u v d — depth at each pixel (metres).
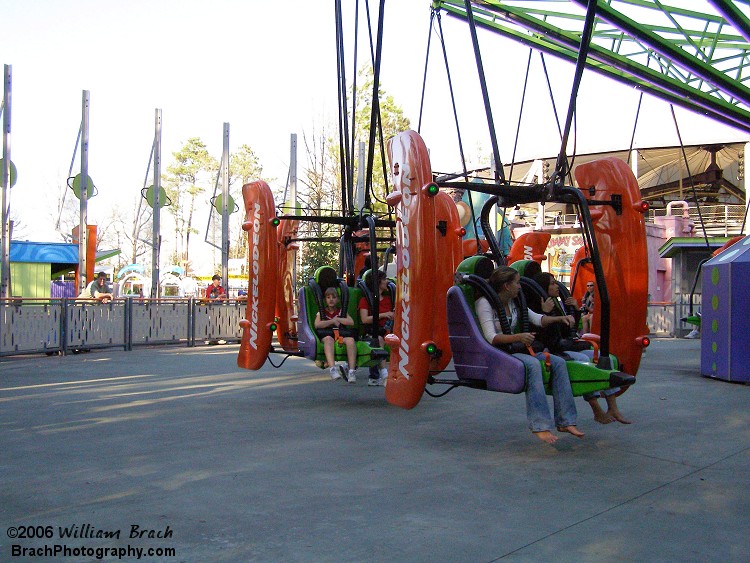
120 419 6.34
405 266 5.51
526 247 12.35
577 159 32.72
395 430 5.91
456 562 3.00
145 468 4.54
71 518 3.53
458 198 14.31
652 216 33.94
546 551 3.13
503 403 7.40
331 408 7.04
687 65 12.96
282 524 3.46
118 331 14.16
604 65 15.05
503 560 3.03
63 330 12.97
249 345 7.97
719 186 33.31
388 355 7.21
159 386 8.63
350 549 3.13
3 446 5.20
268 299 7.82
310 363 11.65
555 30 13.21
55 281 22.41
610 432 5.86
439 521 3.53
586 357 5.25
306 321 7.44
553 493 4.05
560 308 5.62
